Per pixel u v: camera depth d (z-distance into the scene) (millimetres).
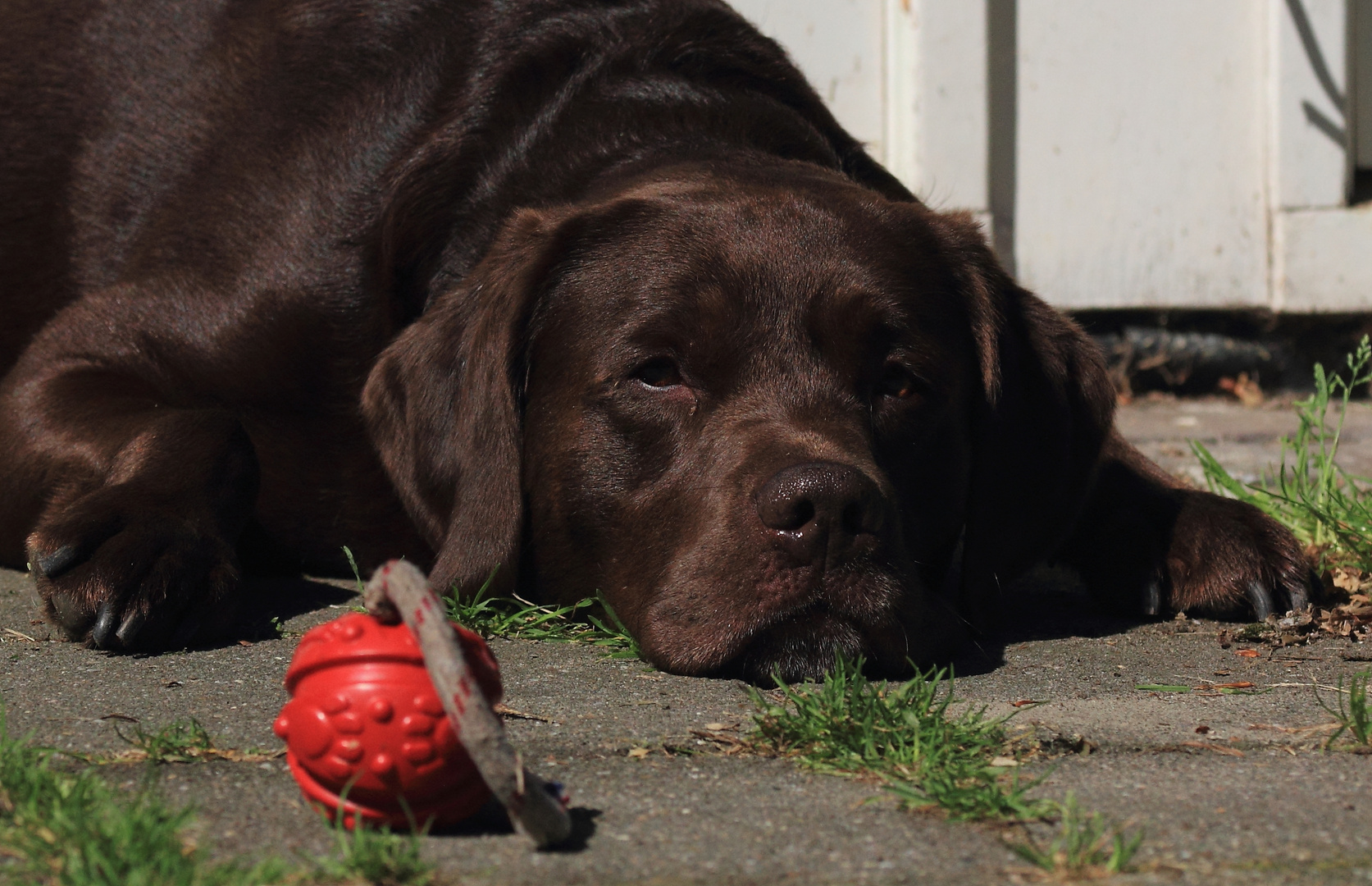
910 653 4691
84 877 2607
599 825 3143
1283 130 12594
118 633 4758
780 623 4547
